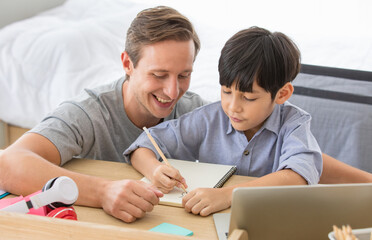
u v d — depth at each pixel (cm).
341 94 147
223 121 113
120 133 121
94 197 85
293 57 102
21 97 217
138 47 107
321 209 58
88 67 224
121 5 307
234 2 303
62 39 230
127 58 113
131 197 80
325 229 59
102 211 84
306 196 57
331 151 150
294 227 58
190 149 116
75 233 55
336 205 58
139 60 108
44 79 219
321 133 150
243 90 96
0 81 221
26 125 217
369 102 145
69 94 212
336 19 283
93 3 305
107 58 236
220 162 114
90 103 113
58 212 69
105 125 115
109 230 54
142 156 102
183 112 130
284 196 57
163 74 106
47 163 91
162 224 78
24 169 89
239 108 99
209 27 278
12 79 220
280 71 97
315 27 287
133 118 122
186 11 312
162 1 315
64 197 70
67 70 219
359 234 54
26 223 56
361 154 147
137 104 117
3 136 222
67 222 56
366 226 59
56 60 223
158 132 111
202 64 223
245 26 297
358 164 148
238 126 103
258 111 99
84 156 116
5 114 218
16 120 217
